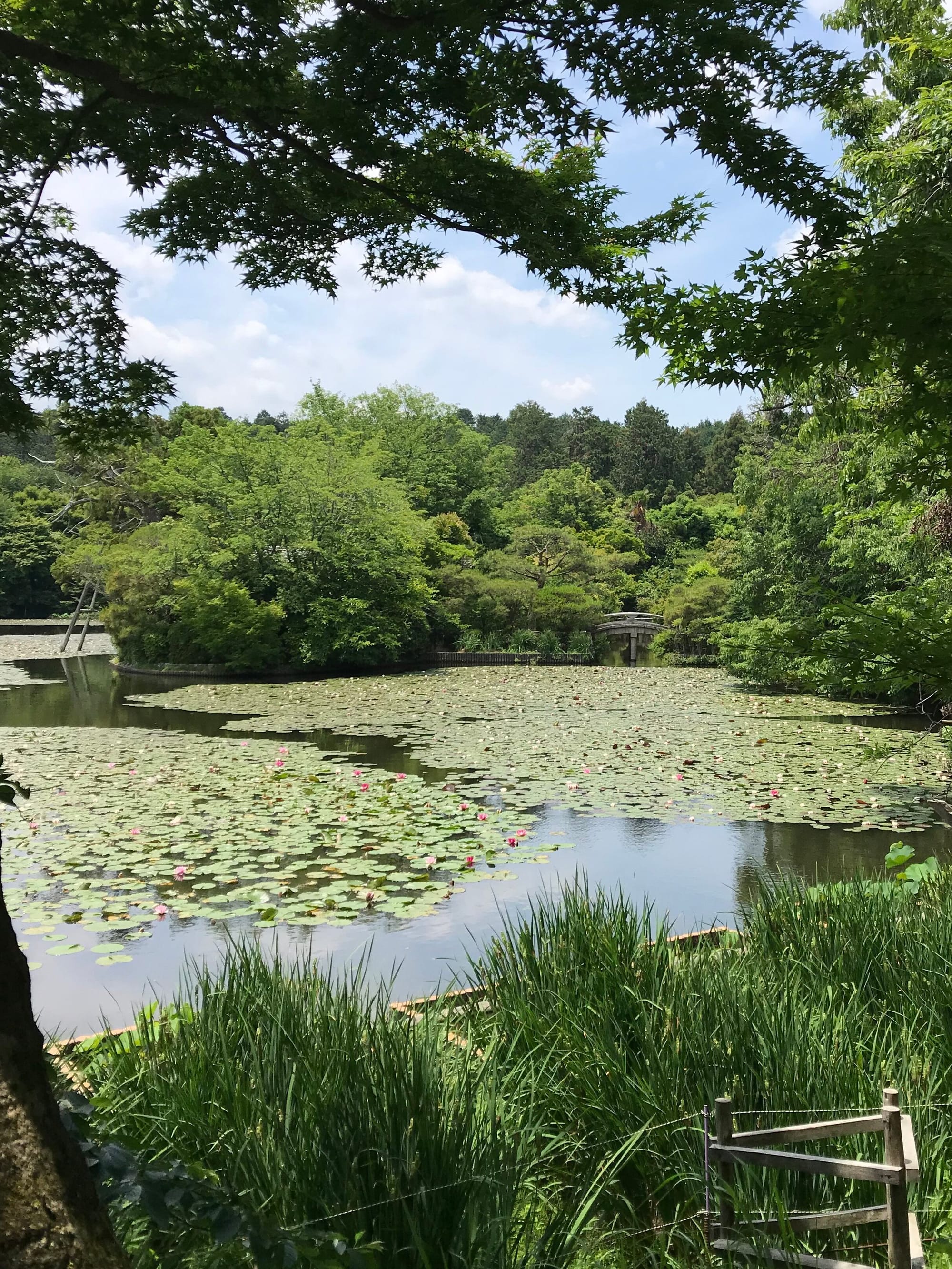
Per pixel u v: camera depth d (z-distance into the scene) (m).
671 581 39.25
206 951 5.10
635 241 3.03
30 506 39.41
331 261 3.28
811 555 16.97
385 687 18.95
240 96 2.45
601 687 18.95
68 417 3.45
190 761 10.23
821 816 7.94
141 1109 2.41
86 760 10.26
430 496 35.91
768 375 2.64
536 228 2.78
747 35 2.31
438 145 2.74
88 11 2.21
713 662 25.59
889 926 3.73
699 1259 2.22
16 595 41.03
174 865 6.50
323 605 22.06
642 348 2.80
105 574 24.39
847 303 2.33
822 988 3.24
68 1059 2.79
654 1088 2.55
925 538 9.09
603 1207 2.46
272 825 7.50
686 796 8.69
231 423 23.39
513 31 2.38
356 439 26.94
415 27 2.34
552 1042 2.90
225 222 3.10
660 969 3.16
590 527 46.41
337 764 10.05
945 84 6.70
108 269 3.15
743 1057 2.61
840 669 2.68
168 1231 1.63
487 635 27.48
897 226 2.35
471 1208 1.94
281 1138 2.16
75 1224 1.28
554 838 7.41
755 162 2.49
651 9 2.23
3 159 2.85
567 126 2.57
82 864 6.48
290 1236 1.49
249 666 21.33
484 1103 2.35
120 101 2.70
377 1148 2.04
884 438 3.37
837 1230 2.20
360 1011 2.79
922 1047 2.92
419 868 6.50
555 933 3.51
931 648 2.47
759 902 4.27
